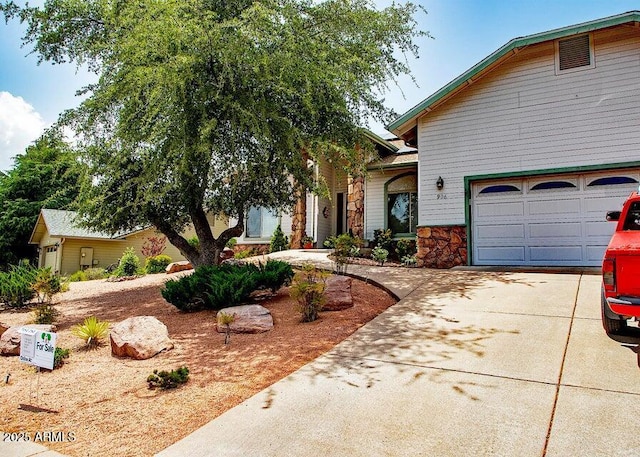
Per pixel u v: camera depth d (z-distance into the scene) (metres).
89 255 21.92
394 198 14.96
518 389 3.53
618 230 5.48
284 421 3.22
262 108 8.29
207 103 8.38
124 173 8.84
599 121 9.74
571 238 10.02
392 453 2.70
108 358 5.05
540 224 10.37
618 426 2.87
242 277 7.01
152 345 5.10
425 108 11.32
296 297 6.24
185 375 4.19
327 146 9.20
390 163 14.49
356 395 3.61
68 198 21.52
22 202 25.80
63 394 4.01
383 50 10.13
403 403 3.41
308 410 3.38
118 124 8.25
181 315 7.07
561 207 10.18
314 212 16.67
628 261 4.38
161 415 3.51
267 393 3.76
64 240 21.19
